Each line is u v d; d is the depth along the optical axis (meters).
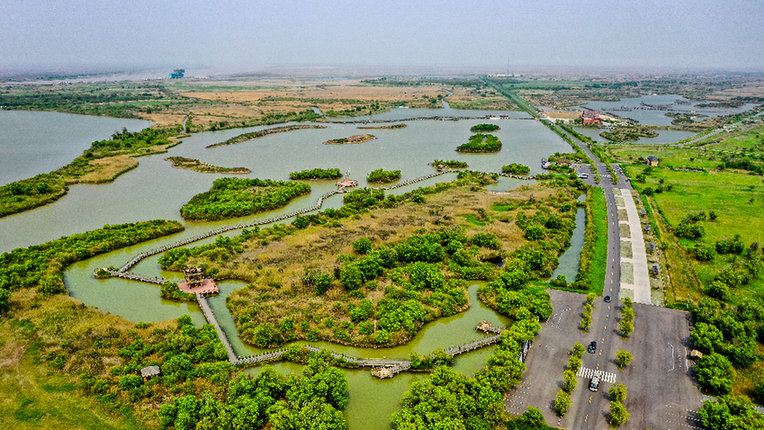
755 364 81.44
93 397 73.69
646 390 75.06
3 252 129.88
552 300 103.44
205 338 88.00
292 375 75.62
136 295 109.38
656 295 105.94
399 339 90.62
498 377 74.38
